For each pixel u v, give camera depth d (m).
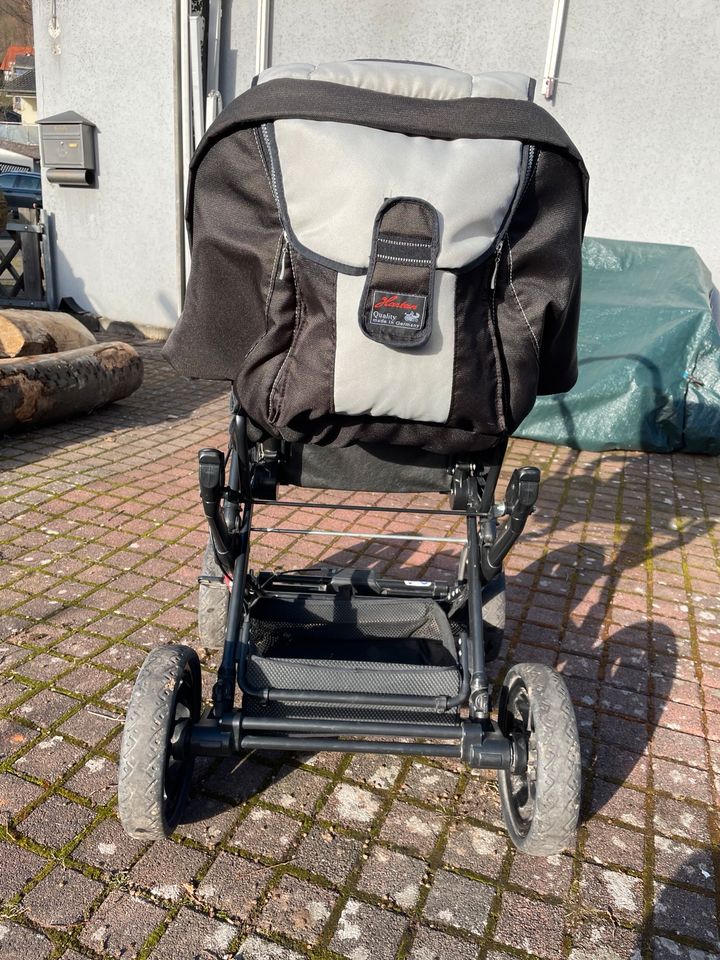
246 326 2.10
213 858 2.23
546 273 2.00
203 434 6.04
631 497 5.33
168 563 3.92
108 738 2.66
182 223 8.41
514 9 7.02
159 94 8.22
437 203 1.83
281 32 7.66
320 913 2.08
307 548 4.22
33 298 9.77
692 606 3.88
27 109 36.34
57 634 3.24
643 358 6.10
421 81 2.05
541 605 3.79
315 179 1.86
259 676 2.24
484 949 2.01
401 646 2.70
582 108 7.17
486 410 1.99
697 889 2.24
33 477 4.90
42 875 2.13
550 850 2.11
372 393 1.91
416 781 2.59
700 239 7.25
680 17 6.71
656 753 2.80
